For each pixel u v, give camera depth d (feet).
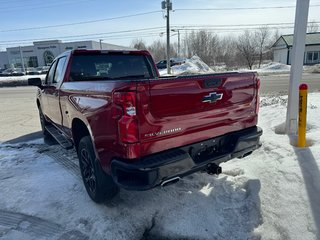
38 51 233.14
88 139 11.08
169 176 8.70
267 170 12.71
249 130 11.53
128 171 8.41
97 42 230.68
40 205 11.67
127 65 15.88
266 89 48.73
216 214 10.15
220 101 10.19
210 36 204.54
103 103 8.96
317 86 47.67
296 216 9.41
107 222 10.12
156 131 8.65
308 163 12.37
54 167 15.83
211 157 10.14
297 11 15.62
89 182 11.50
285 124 17.92
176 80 8.84
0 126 28.40
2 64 245.86
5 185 13.76
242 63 163.63
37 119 31.58
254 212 9.96
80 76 14.29
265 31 175.73
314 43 145.48
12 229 10.17
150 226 9.91
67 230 9.89
